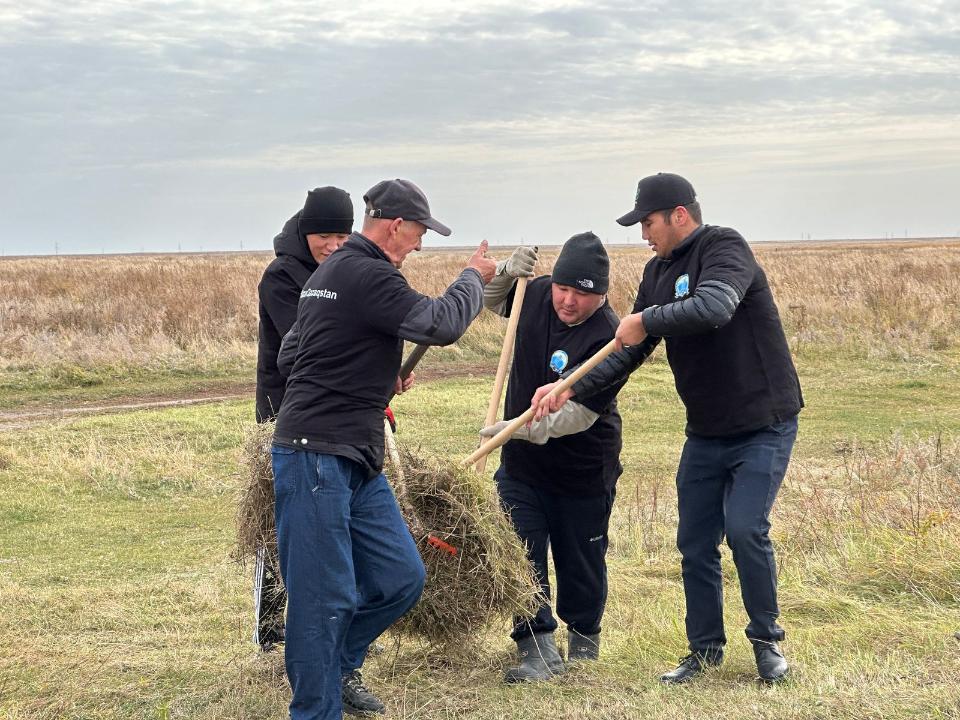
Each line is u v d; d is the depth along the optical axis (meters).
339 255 3.55
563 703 3.77
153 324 17.62
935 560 5.48
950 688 3.50
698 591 4.20
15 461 9.51
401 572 3.60
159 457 9.55
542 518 4.40
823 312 17.98
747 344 3.97
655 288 4.19
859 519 6.52
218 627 5.10
